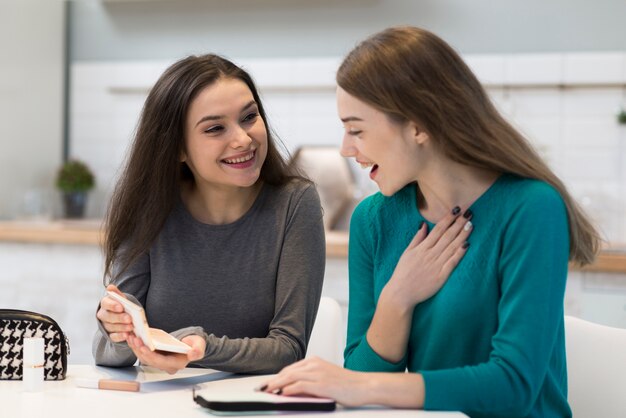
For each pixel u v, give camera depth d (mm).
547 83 3746
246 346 1619
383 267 1577
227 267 1784
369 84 1379
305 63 4023
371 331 1491
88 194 4266
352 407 1329
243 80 1779
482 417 1400
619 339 1691
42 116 4234
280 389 1342
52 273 3480
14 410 1323
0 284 3541
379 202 1612
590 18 3736
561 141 3758
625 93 3688
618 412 1668
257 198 1826
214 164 1704
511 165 1418
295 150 4035
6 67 3969
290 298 1750
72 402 1376
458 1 3863
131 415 1287
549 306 1355
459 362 1449
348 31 3996
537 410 1447
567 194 1449
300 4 4047
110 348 1646
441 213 1518
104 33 4320
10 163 4023
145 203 1758
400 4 3928
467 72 1417
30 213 4023
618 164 3695
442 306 1442
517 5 3807
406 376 1319
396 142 1400
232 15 4129
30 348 1461
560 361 1506
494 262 1414
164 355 1475
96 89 4340
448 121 1377
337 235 3592
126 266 1771
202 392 1371
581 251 1472
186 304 1779
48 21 4238
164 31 4223
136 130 1790
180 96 1704
